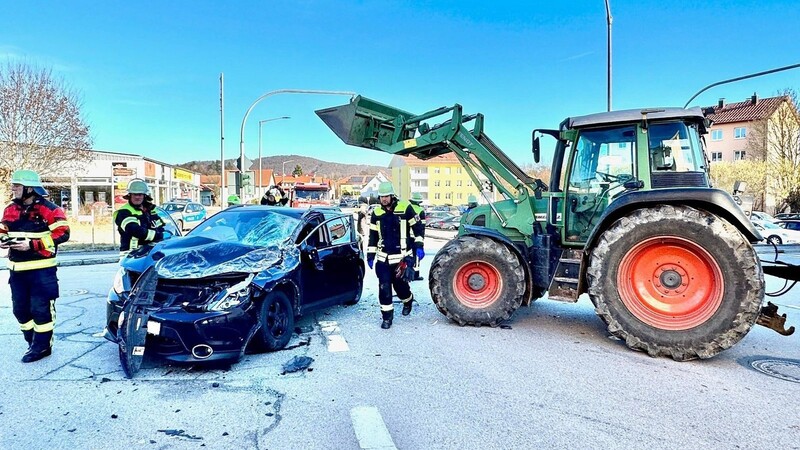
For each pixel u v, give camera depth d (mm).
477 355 4609
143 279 4289
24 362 4309
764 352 4738
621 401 3535
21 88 16625
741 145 46812
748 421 3209
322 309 6281
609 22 11133
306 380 3953
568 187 5484
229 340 4086
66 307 6645
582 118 5340
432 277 5801
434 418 3256
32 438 2957
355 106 6613
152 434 3027
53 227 4383
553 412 3350
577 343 5031
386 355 4609
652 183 4918
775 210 36000
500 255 5527
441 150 6910
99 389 3738
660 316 4508
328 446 2893
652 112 4961
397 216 5738
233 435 3021
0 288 8406
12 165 16469
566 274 5301
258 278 4461
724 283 4230
